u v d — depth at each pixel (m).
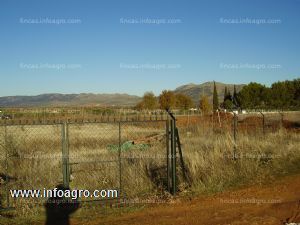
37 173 11.68
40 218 9.13
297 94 72.56
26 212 9.37
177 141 11.48
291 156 15.20
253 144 16.34
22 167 12.46
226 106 68.56
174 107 56.25
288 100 71.25
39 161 13.05
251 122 30.89
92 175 11.87
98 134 22.98
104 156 14.83
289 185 11.33
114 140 21.66
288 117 42.09
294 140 19.16
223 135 18.77
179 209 9.44
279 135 20.02
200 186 11.01
